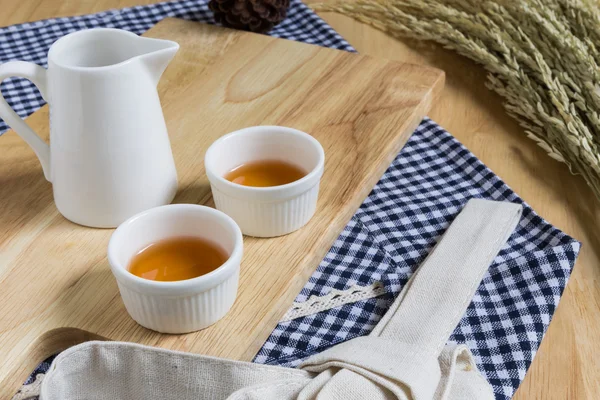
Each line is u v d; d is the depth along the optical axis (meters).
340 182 0.74
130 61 0.65
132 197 0.68
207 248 0.66
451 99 0.92
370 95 0.82
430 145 0.85
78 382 0.61
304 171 0.71
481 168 0.81
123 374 0.62
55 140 0.67
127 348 0.61
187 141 0.77
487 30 0.94
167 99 0.81
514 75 0.89
